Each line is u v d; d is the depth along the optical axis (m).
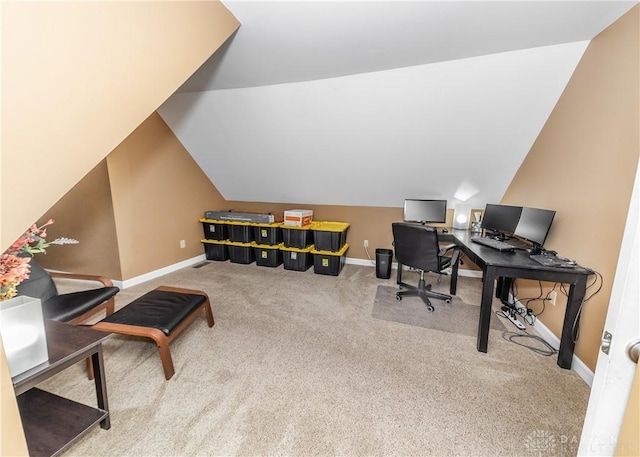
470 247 2.50
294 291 3.25
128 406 1.55
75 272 3.39
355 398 1.62
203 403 1.58
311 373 1.84
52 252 3.42
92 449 1.29
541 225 2.28
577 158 2.01
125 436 1.37
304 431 1.40
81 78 1.07
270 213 4.50
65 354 1.18
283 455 1.28
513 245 2.54
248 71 2.45
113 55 1.17
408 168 3.38
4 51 0.83
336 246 3.77
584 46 1.95
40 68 0.93
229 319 2.57
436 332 2.36
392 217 4.14
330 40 1.94
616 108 1.67
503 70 2.20
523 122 2.53
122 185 3.17
